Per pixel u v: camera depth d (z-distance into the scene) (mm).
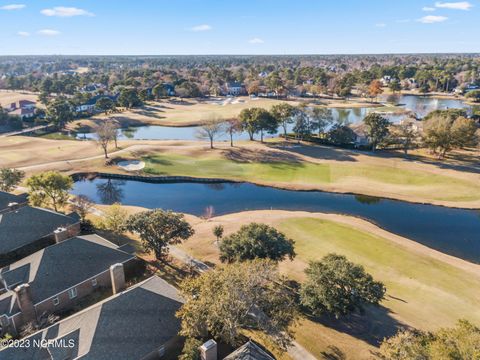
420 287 41156
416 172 82438
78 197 63688
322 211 65625
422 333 29859
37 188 56594
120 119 149875
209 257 46812
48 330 28688
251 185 79188
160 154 97625
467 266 46156
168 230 43188
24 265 37719
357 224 57719
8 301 33406
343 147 104562
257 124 107625
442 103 190500
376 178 79750
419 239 55312
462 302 38688
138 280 41094
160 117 155125
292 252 39531
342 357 30875
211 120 110500
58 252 38688
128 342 27344
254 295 29156
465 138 90938
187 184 81125
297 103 185625
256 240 38719
